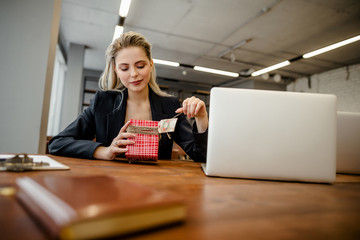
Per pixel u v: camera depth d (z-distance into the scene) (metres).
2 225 0.24
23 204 0.30
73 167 0.69
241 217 0.31
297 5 3.55
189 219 0.29
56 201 0.23
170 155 1.33
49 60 2.12
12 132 1.96
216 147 0.69
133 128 0.90
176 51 5.69
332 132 0.67
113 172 0.65
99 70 7.84
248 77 7.18
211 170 0.69
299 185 0.64
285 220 0.31
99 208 0.22
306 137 0.67
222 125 0.69
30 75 2.03
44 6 2.11
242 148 0.68
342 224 0.30
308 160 0.67
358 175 1.02
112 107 1.25
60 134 1.09
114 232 0.22
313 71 6.73
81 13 4.20
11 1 2.03
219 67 6.63
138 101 1.29
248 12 3.79
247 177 0.69
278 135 0.67
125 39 1.08
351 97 5.98
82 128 1.19
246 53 5.56
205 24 4.28
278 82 7.81
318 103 0.67
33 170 0.59
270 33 4.49
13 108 1.97
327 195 0.50
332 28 4.18
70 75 5.50
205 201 0.39
